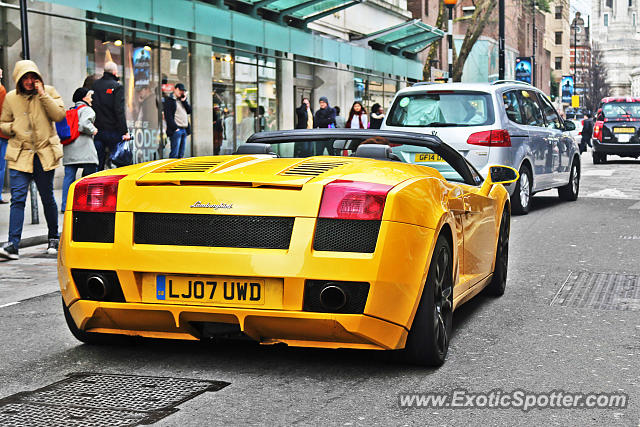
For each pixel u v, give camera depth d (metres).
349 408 4.05
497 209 6.70
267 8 22.45
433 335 4.66
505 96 12.86
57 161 9.15
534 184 13.40
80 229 4.66
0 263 8.70
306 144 5.92
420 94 12.79
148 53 17.53
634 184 19.16
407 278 4.39
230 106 21.17
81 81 15.72
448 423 3.85
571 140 15.14
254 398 4.21
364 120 21.84
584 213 13.35
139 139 17.12
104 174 4.83
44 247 9.80
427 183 4.80
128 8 16.31
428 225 4.57
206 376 4.59
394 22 38.06
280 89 23.88
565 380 4.55
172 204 4.47
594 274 8.04
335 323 4.28
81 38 15.70
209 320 4.48
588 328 5.81
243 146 5.68
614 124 27.91
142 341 5.30
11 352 5.12
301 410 4.02
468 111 12.49
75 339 5.45
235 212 4.38
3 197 14.35
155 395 4.25
